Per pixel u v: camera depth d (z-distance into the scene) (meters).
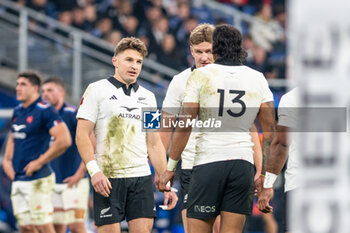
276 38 38.53
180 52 39.00
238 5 43.69
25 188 20.95
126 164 13.86
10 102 34.25
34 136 20.97
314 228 4.88
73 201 22.86
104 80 14.13
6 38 34.84
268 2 43.22
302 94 4.89
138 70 14.16
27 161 21.02
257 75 12.76
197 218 12.59
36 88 21.02
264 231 25.31
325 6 4.74
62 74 34.47
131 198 13.99
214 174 12.34
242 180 12.38
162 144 14.76
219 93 12.39
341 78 4.82
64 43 34.66
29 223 21.06
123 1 39.53
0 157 29.22
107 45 35.19
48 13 39.88
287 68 34.31
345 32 4.73
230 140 12.44
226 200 12.54
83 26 39.44
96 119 13.87
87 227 27.36
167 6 40.12
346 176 4.94
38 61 34.69
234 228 12.53
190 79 12.66
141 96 14.34
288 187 13.67
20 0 39.69
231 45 12.69
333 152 5.07
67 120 22.59
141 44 14.16
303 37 4.81
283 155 12.91
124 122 13.90
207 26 15.30
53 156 20.62
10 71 34.38
